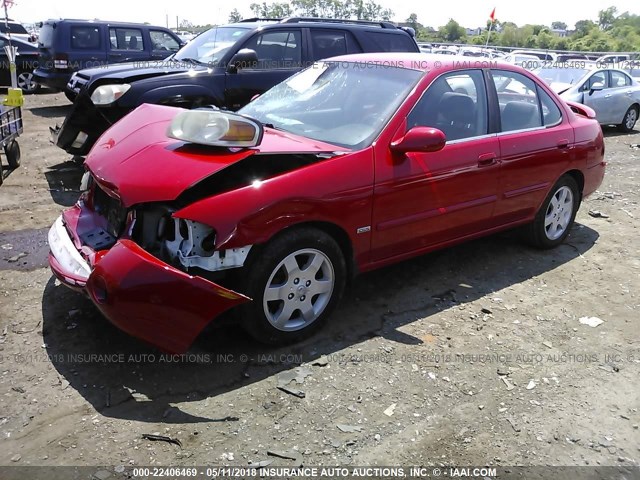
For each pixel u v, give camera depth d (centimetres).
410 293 423
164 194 304
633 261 506
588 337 375
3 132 650
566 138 490
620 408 305
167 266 284
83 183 395
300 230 328
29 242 486
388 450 267
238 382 309
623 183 788
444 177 393
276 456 259
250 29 741
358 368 326
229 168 332
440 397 306
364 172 350
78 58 1266
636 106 1298
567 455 270
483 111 432
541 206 490
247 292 317
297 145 353
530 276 465
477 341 362
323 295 352
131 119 401
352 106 403
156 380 307
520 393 313
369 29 836
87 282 296
